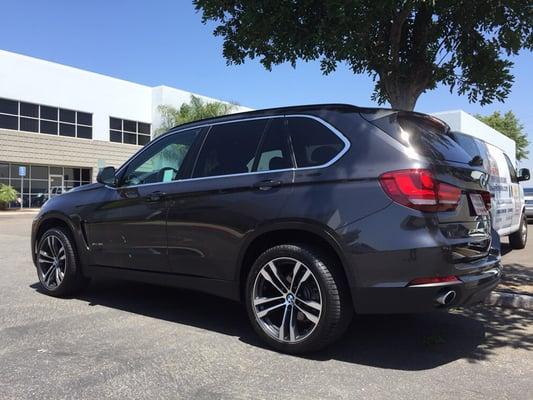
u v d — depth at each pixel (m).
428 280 3.97
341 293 4.25
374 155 4.23
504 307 6.19
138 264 5.57
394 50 7.36
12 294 6.66
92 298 6.44
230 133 5.16
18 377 3.91
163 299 6.41
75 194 6.35
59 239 6.37
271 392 3.70
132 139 40.41
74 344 4.68
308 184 4.43
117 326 5.27
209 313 5.80
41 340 4.78
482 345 4.81
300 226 4.36
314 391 3.72
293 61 7.10
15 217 26.05
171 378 3.93
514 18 6.93
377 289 4.06
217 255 4.88
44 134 34.69
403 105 7.67
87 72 37.25
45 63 34.66
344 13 6.01
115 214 5.75
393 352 4.58
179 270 5.22
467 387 3.83
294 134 4.72
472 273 4.27
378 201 4.10
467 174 4.50
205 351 4.54
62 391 3.67
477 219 4.55
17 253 10.75
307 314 4.36
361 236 4.10
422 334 5.12
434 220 4.03
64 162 35.84
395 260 4.00
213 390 3.72
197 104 40.84
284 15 6.41
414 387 3.82
